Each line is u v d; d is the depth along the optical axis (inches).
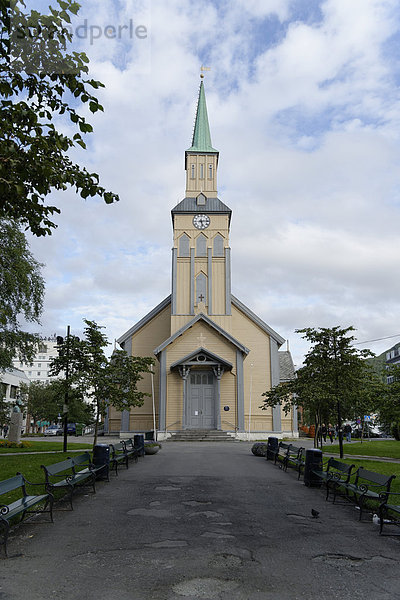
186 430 1275.8
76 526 313.4
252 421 1353.3
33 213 349.1
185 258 1445.6
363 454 871.7
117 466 611.5
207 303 1409.9
